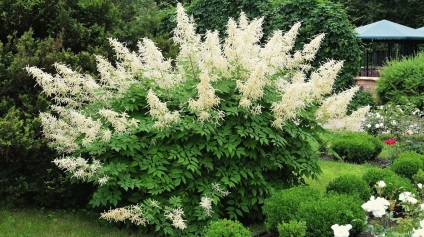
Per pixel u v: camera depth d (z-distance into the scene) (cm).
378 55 3016
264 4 1496
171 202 512
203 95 502
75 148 562
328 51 1489
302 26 1481
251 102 537
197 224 535
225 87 540
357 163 974
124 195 559
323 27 1462
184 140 543
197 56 560
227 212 568
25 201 662
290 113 529
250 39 553
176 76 552
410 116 1069
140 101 567
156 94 555
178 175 529
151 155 540
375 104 1608
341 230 392
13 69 632
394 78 1588
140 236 545
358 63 1509
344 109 582
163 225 521
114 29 776
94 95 568
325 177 816
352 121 604
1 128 581
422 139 1027
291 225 464
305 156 592
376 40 2317
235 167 551
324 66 584
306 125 602
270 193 565
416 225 453
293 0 1482
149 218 513
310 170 586
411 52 2444
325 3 1498
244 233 462
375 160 991
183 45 546
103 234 554
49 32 712
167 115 504
